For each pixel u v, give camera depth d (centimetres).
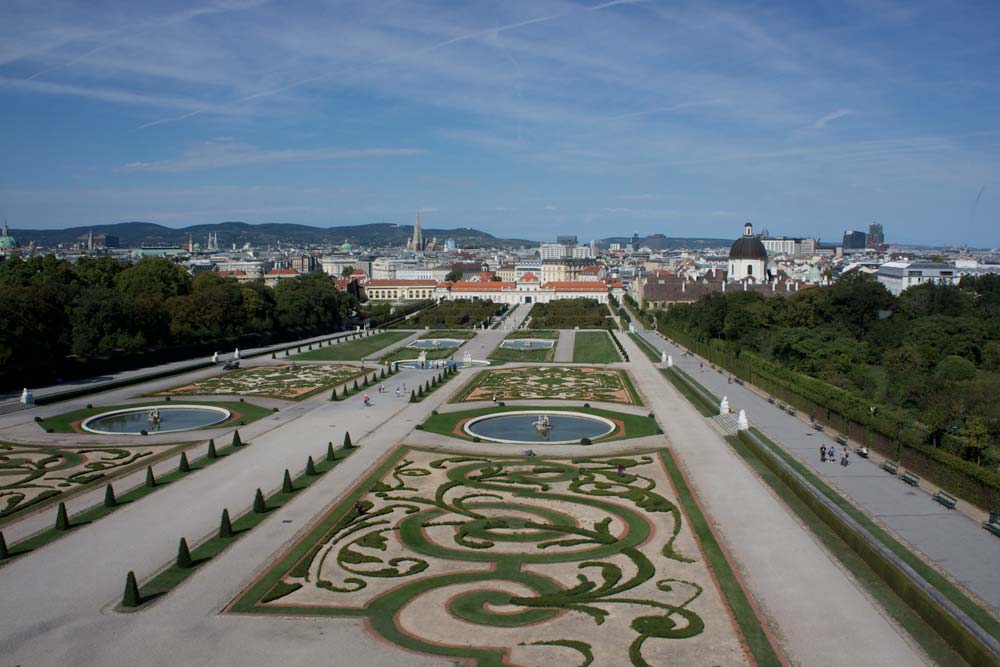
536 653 7812
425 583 9450
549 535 11025
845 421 16888
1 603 8869
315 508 12125
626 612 8688
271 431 17662
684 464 14788
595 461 15038
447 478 13850
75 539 10819
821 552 10381
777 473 13938
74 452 15662
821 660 7675
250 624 8388
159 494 12838
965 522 11325
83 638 8081
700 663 7612
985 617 8288
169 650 7844
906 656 7762
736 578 9550
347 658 7712
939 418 14088
